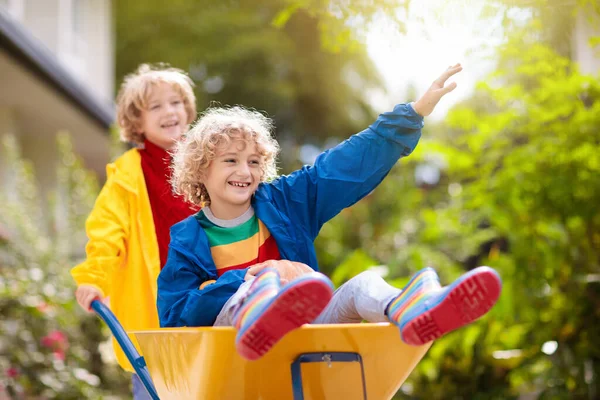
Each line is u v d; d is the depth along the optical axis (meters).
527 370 5.13
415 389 5.58
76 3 11.27
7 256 6.25
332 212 2.53
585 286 4.91
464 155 5.12
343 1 3.66
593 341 4.86
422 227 7.67
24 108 8.84
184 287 2.26
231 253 2.34
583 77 4.46
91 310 2.94
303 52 18.16
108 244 3.04
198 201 2.50
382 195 8.85
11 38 6.62
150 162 3.31
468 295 1.80
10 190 8.05
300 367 1.94
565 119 4.90
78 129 9.97
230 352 1.92
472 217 5.40
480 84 4.65
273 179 2.59
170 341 2.05
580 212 4.78
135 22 17.78
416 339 1.86
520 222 5.00
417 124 2.47
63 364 5.69
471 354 5.48
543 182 4.79
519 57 4.27
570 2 3.50
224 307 2.10
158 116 3.37
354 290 2.11
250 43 17.50
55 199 7.25
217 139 2.33
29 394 5.47
